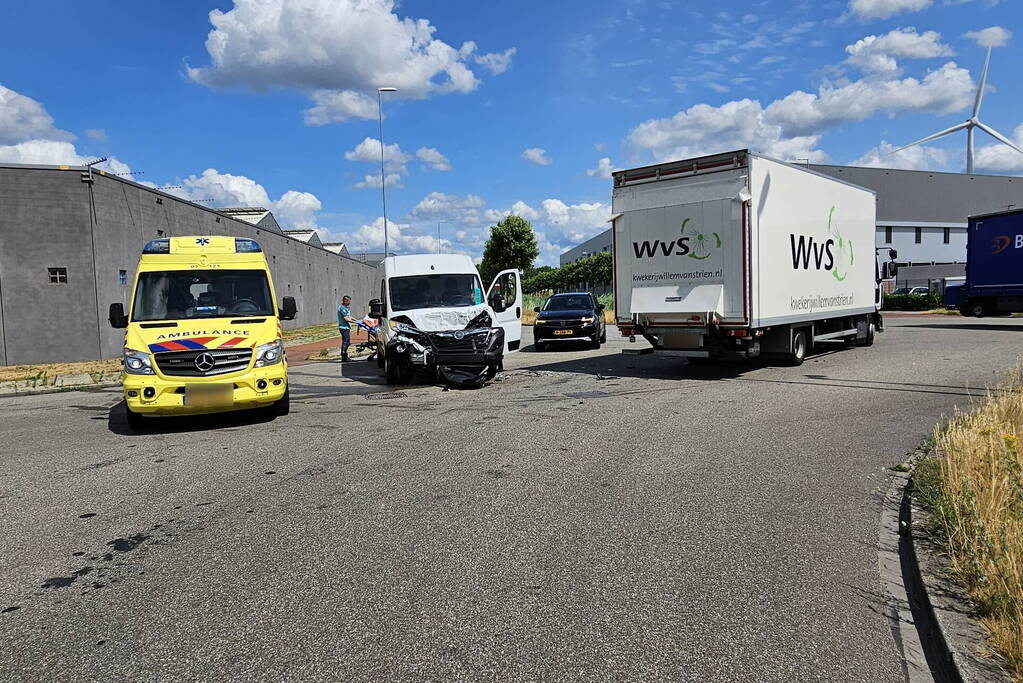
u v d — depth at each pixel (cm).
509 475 626
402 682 299
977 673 280
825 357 1503
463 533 480
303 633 344
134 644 338
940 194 6781
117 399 1254
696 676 299
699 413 906
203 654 327
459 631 343
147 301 953
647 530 479
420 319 1270
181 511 551
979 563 354
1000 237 2180
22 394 1357
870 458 657
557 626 346
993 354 1441
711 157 1172
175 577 419
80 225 1911
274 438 827
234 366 879
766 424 824
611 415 910
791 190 1272
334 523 509
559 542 459
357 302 5691
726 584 391
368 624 352
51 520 539
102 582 416
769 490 564
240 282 991
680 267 1219
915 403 927
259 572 422
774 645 325
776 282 1227
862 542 450
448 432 827
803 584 390
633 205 1267
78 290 1916
